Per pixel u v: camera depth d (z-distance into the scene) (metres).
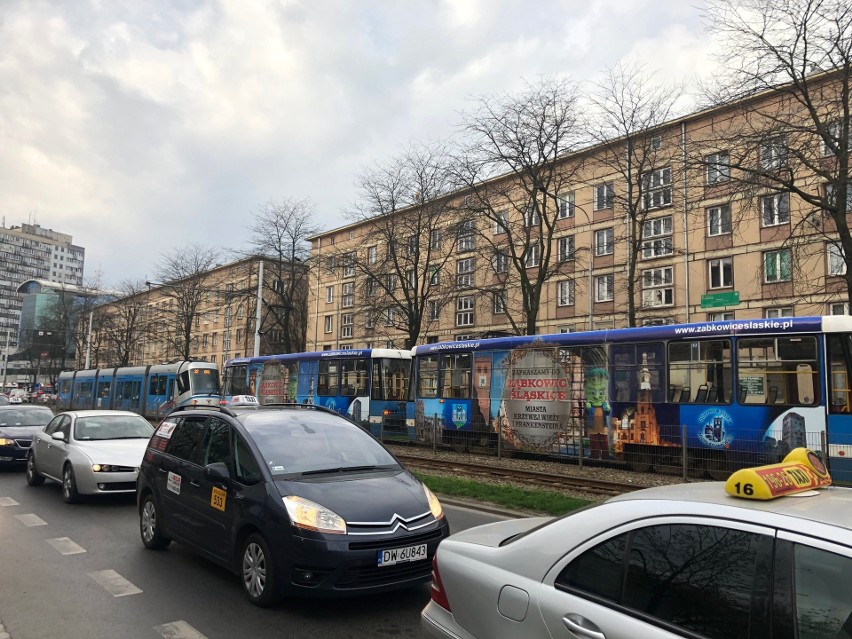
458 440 17.97
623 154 25.98
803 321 12.42
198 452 6.40
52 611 5.12
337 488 5.30
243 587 5.34
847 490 2.77
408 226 32.22
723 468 12.95
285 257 39.44
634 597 2.56
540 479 13.03
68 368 75.69
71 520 8.59
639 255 35.34
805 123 17.42
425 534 5.12
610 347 14.91
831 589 2.13
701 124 24.78
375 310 32.69
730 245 31.58
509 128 24.61
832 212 16.69
